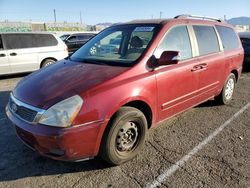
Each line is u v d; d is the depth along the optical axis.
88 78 3.20
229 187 3.00
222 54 5.20
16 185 3.00
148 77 3.48
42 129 2.81
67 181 3.08
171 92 3.89
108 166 3.37
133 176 3.18
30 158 3.54
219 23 5.48
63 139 2.79
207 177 3.17
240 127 4.66
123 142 3.31
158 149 3.80
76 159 2.97
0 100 6.27
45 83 3.26
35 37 9.58
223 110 5.51
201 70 4.48
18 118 3.08
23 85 3.46
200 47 4.59
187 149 3.83
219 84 5.25
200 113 5.30
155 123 3.79
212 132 4.42
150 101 3.52
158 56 3.71
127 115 3.21
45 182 3.06
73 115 2.82
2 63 8.79
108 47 4.13
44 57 9.72
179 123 4.77
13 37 9.07
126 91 3.18
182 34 4.25
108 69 3.42
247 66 10.70
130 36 4.01
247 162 3.50
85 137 2.90
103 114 2.97
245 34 11.09
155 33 3.84
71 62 3.97
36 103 2.94
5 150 3.75
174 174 3.22
